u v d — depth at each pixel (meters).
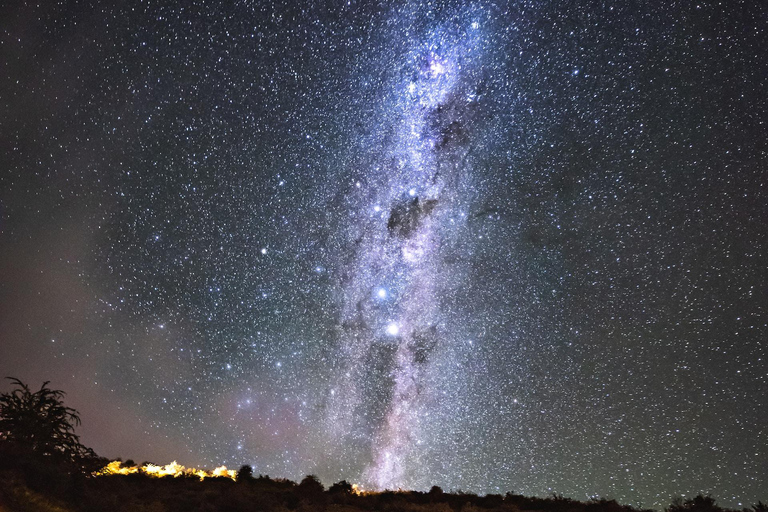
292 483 17.23
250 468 17.80
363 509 14.52
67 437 11.89
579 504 16.25
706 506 15.39
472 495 17.73
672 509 15.69
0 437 11.05
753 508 15.00
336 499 15.40
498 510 15.10
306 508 13.48
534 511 15.49
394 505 14.77
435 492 17.05
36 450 10.95
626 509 16.09
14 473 9.52
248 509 12.39
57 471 10.12
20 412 11.65
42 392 12.27
